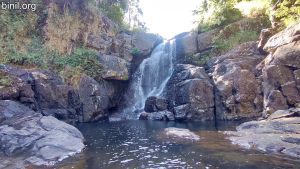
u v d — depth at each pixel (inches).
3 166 267.7
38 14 697.0
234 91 582.2
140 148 339.9
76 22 709.9
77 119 571.2
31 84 516.7
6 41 597.0
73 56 648.4
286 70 512.4
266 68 537.0
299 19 559.8
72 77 601.6
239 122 533.0
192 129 464.8
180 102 615.5
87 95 590.6
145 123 556.1
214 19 781.3
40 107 518.6
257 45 645.3
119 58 702.5
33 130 358.3
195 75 617.6
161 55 811.4
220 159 283.6
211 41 757.9
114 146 351.9
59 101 546.0
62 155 303.9
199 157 293.6
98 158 297.9
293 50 505.7
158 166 268.1
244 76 581.3
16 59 559.8
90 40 705.6
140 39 831.1
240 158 284.8
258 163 267.4
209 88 597.6
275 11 626.2
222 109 586.6
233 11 802.2
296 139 324.2
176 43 801.6
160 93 719.1
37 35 668.7
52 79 554.9
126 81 723.4
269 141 331.0
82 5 748.0
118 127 505.4
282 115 447.5
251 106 569.9
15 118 405.1
